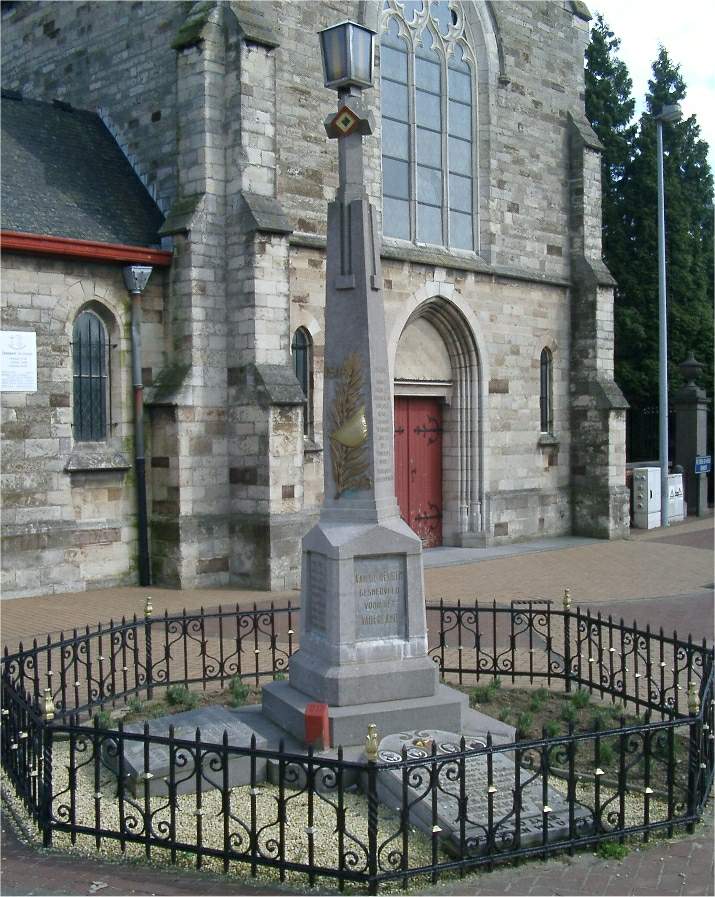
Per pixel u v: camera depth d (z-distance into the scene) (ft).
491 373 73.46
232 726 27.73
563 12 80.64
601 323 79.46
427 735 26.07
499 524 74.18
